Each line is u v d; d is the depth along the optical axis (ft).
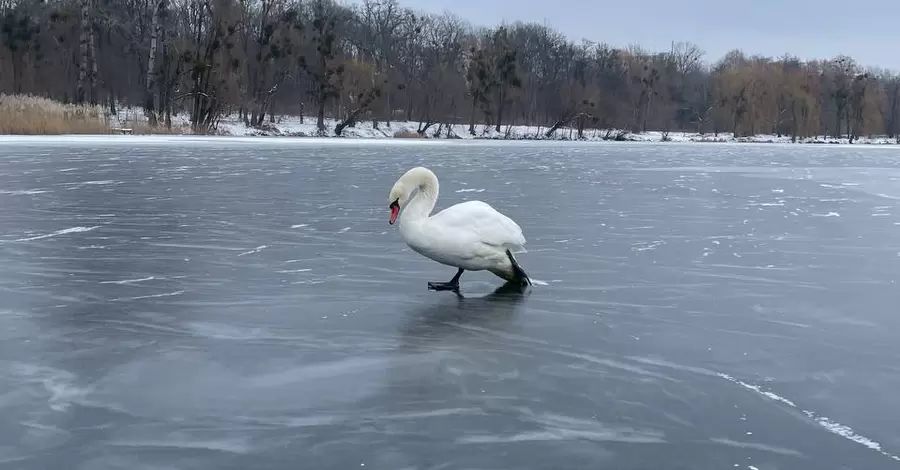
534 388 15.74
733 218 41.37
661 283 25.54
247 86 185.57
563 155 109.50
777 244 33.14
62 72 189.57
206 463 12.32
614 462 12.55
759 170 82.99
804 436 13.64
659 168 84.02
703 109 279.69
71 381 15.84
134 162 72.43
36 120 111.75
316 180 58.08
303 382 15.89
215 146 104.27
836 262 29.30
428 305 22.25
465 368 16.87
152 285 24.27
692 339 19.36
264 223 36.76
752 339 19.43
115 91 194.70
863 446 13.25
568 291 24.22
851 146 190.19
